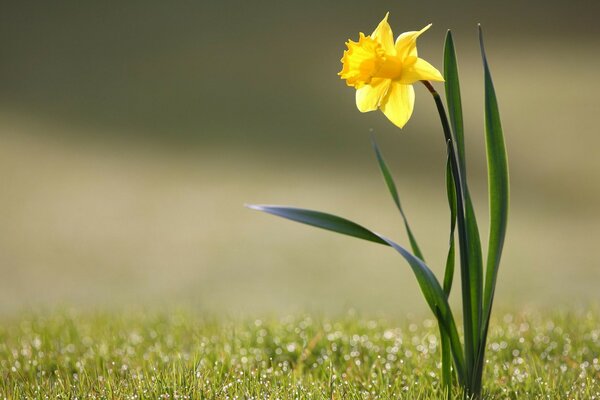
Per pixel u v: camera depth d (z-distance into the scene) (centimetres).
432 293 167
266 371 181
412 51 166
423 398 171
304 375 183
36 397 172
